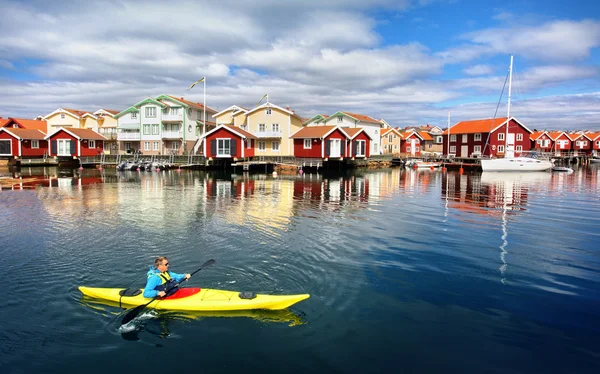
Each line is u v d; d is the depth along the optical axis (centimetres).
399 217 1953
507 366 721
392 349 770
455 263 1245
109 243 1428
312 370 707
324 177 4338
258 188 3175
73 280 1088
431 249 1391
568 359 743
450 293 1020
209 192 2883
